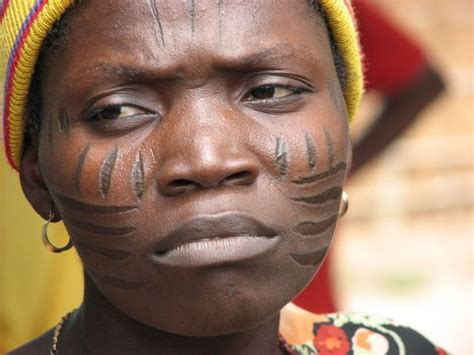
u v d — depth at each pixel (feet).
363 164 16.80
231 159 6.57
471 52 41.55
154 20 6.75
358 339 9.16
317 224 7.12
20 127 7.70
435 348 9.36
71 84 6.97
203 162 6.49
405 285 31.04
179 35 6.73
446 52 41.14
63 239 9.44
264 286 6.76
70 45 6.98
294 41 7.05
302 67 7.09
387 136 16.63
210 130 6.68
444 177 39.06
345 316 9.39
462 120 40.16
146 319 6.92
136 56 6.75
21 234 11.77
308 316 9.29
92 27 6.88
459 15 41.57
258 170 6.74
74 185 6.98
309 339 9.06
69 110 7.03
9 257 11.84
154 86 6.81
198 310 6.64
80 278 12.05
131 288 6.87
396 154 37.83
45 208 7.81
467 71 41.39
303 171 6.99
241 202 6.64
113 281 6.97
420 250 35.06
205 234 6.53
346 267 33.01
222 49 6.75
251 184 6.74
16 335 12.01
